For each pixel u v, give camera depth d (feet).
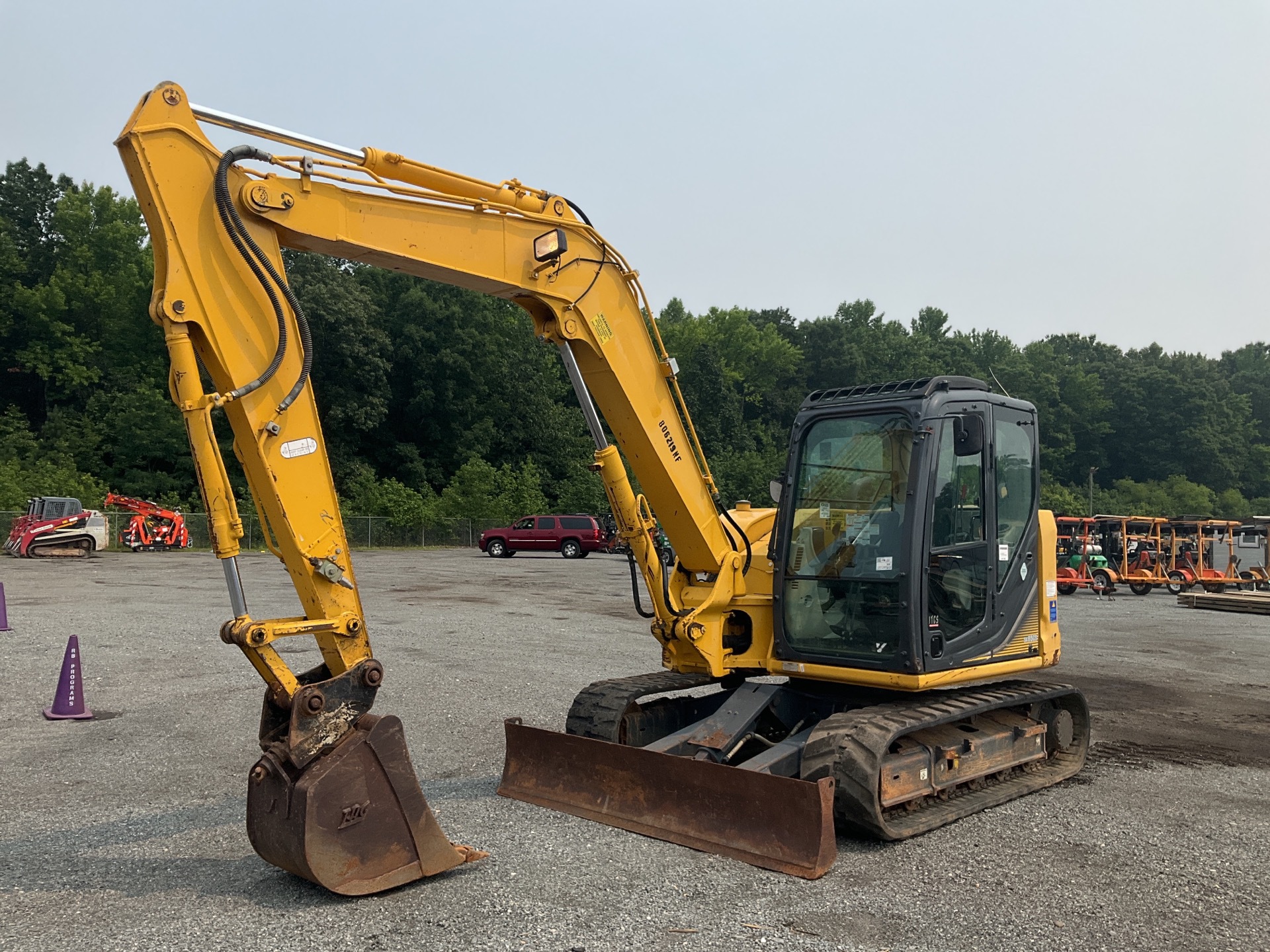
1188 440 355.36
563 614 58.44
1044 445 359.87
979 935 14.02
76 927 13.78
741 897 15.23
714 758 19.84
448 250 17.63
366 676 15.37
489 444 202.08
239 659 38.75
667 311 331.57
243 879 15.88
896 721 18.42
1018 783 22.40
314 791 14.42
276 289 15.14
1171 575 89.30
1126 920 14.74
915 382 20.53
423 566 106.63
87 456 164.25
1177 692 37.17
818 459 21.49
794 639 21.45
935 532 20.15
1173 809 21.15
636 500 20.95
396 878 15.25
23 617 49.55
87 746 25.38
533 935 13.60
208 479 14.16
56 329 183.52
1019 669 22.44
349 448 185.37
